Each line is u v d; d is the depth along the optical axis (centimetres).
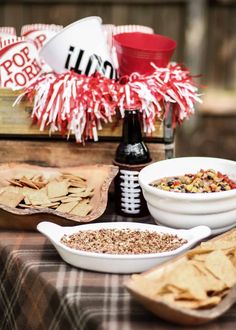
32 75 169
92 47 163
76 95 155
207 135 457
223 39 457
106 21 424
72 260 126
